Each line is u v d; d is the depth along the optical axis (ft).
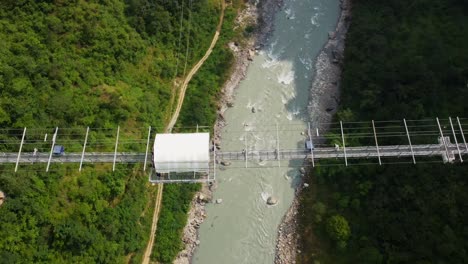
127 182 161.99
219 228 179.01
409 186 158.71
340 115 183.11
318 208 170.81
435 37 190.90
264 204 183.21
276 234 177.27
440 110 170.19
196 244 175.73
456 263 143.74
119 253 154.20
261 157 133.59
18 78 150.92
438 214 152.97
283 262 170.40
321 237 169.17
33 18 166.71
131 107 171.22
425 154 132.05
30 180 139.74
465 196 150.71
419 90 172.14
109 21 178.81
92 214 148.25
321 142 191.11
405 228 153.17
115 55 178.60
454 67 172.96
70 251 140.87
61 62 163.53
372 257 152.56
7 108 144.87
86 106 161.38
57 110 152.15
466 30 189.78
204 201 183.01
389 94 177.58
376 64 190.19
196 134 121.80
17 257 130.52
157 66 191.72
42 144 145.18
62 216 141.08
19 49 157.48
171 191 177.27
